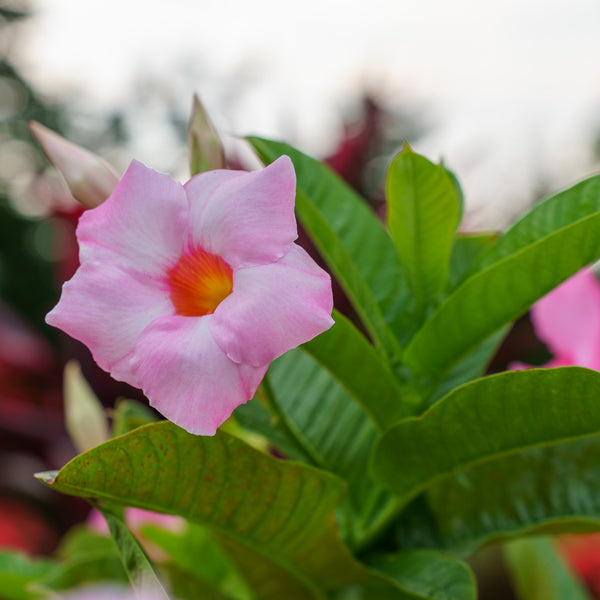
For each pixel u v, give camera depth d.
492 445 0.36
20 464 0.89
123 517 0.36
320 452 0.41
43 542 0.88
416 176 0.38
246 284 0.33
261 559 0.38
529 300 0.37
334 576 0.38
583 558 0.65
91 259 0.34
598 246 0.35
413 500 0.40
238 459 0.34
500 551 0.60
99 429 0.48
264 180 0.34
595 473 0.40
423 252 0.40
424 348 0.39
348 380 0.37
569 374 0.33
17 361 0.92
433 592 0.35
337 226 0.42
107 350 0.33
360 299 0.39
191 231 0.34
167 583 0.42
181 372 0.32
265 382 0.38
